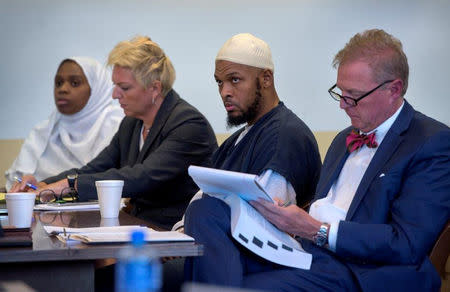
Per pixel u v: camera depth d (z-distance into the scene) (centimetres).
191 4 1173
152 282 217
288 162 533
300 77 1175
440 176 408
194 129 671
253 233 396
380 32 447
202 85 1183
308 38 1171
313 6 1165
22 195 455
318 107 1177
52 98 1189
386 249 398
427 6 1170
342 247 406
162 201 668
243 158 561
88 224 480
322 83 1175
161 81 682
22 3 1169
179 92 1180
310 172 549
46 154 966
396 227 404
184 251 354
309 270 407
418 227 399
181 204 670
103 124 960
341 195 453
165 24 1175
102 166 750
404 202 407
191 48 1177
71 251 341
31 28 1173
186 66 1179
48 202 633
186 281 392
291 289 395
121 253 346
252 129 565
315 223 414
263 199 407
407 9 1171
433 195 404
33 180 698
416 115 439
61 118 966
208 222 399
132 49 681
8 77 1177
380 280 394
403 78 438
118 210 530
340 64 448
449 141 415
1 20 1166
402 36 1173
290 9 1166
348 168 458
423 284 396
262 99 574
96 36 1181
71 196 649
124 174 644
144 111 687
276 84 1172
